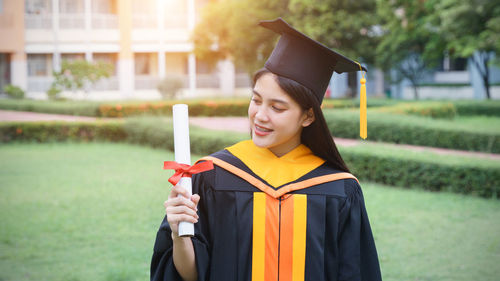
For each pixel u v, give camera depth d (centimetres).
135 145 1284
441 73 2986
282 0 1884
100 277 445
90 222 611
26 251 510
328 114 1281
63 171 932
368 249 177
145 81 3055
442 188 754
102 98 2950
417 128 1166
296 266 165
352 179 179
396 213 637
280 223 167
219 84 3183
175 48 3031
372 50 1991
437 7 1720
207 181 174
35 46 2852
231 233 167
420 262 479
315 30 1786
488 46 1650
